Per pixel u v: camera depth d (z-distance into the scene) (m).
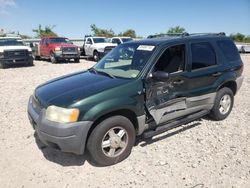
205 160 4.38
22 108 7.14
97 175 4.02
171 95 4.85
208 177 3.92
